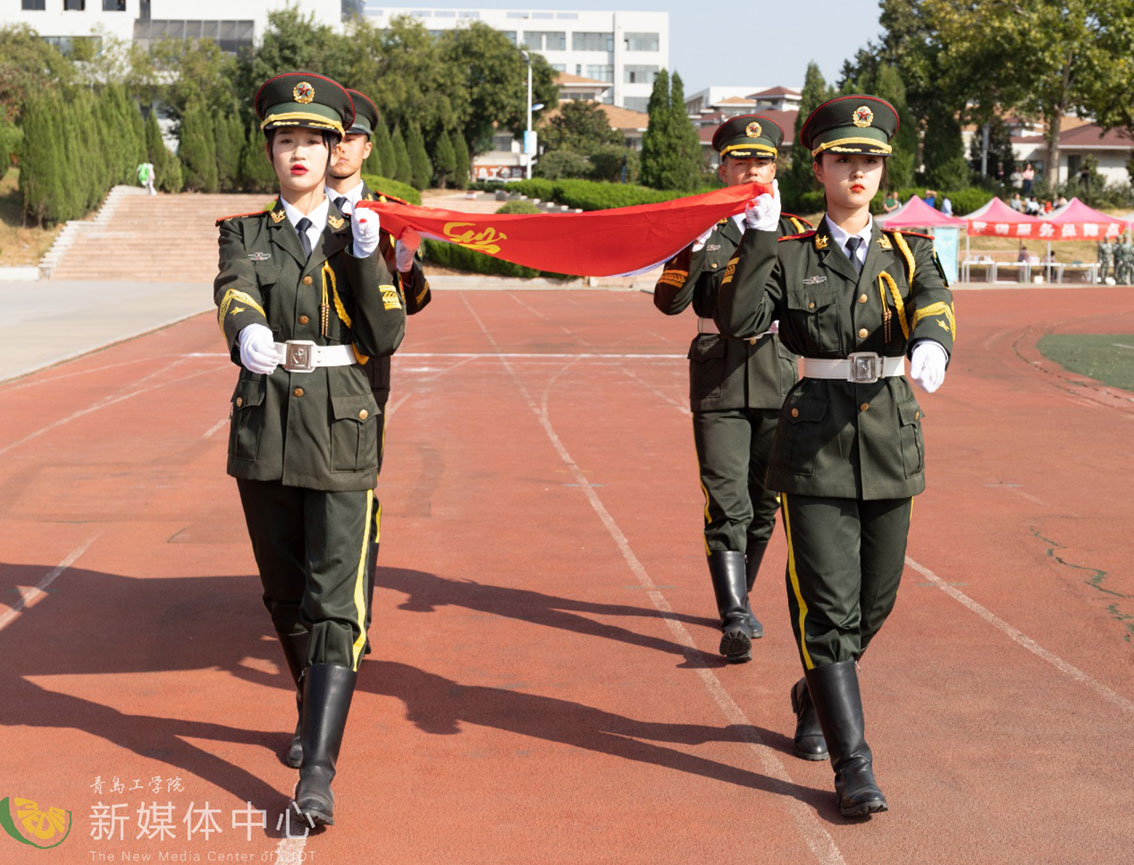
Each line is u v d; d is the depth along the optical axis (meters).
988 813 3.68
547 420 11.73
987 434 11.02
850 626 3.79
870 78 58.84
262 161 48.03
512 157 83.25
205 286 32.53
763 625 5.60
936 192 48.41
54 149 37.66
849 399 3.79
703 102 134.88
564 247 4.31
